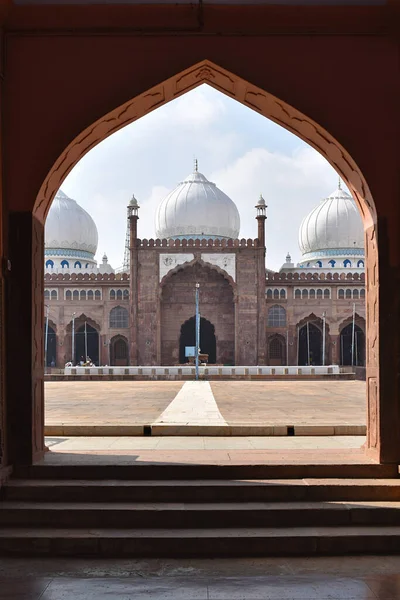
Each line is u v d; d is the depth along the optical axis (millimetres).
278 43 3787
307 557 3014
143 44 3768
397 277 3713
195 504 3309
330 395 9320
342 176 4141
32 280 3699
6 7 3611
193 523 3191
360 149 3750
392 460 3619
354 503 3324
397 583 2691
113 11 3719
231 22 3768
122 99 3744
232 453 3967
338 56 3775
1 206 3645
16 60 3730
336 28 3771
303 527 3186
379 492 3396
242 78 3783
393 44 3773
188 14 3740
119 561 2955
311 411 6707
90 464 3584
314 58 3777
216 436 5008
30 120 3721
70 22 3738
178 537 3027
